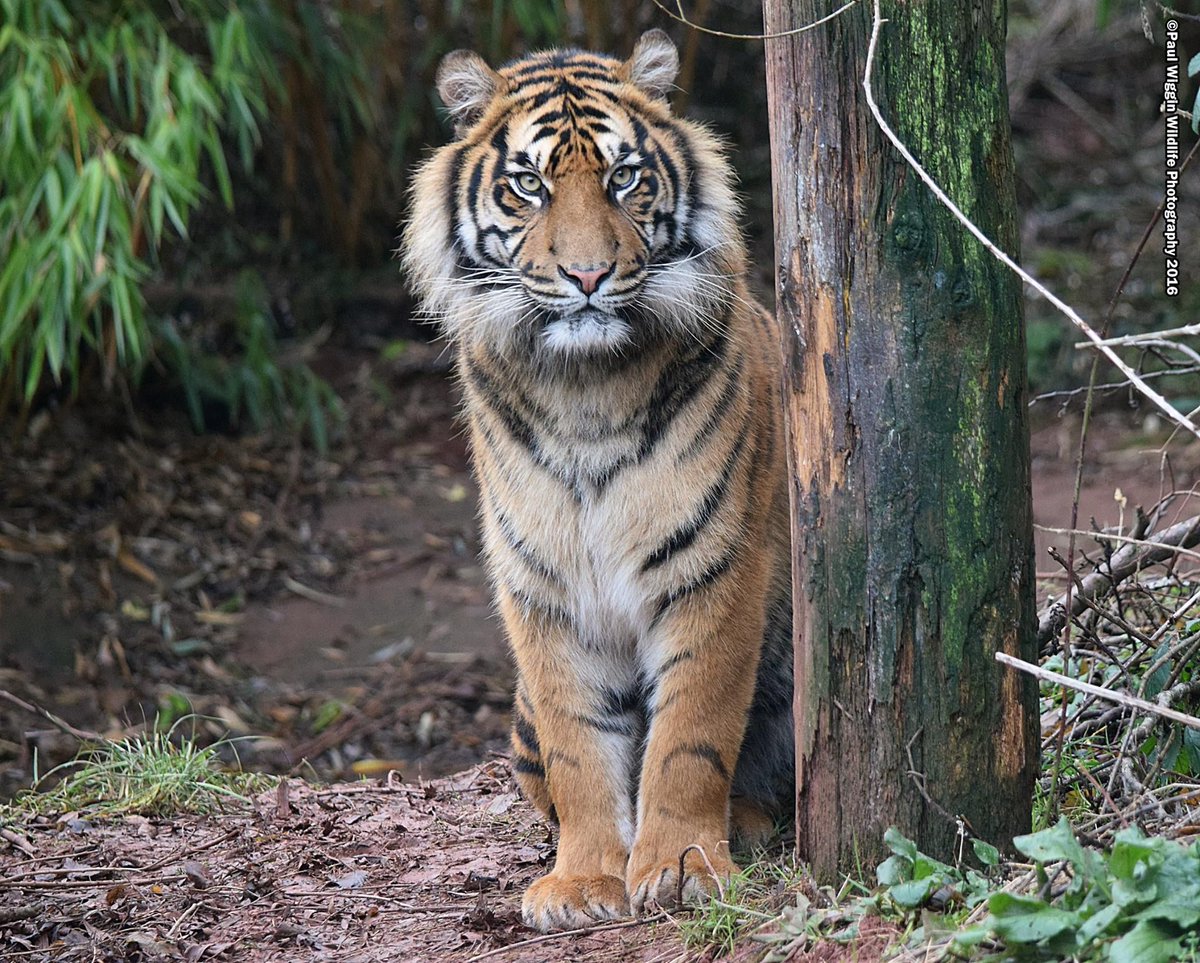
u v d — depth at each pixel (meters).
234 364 19.23
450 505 17.67
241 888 7.46
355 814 8.86
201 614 15.30
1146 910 4.70
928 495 5.46
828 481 5.59
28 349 17.34
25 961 6.63
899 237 5.38
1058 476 16.75
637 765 7.35
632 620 6.91
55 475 17.05
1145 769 6.40
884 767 5.61
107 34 15.23
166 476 17.47
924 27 5.30
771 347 7.64
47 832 8.58
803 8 5.39
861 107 5.36
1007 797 5.62
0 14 15.03
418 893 7.32
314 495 17.62
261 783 9.78
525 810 8.66
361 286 21.20
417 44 21.55
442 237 7.37
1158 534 7.57
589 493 6.78
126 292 13.80
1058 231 23.23
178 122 14.16
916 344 5.41
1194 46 16.55
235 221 21.34
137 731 13.05
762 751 7.62
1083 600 6.95
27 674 13.96
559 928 6.46
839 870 5.79
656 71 7.32
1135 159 24.97
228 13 16.58
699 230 7.19
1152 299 20.03
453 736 13.30
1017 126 26.42
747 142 24.02
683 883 6.38
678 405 6.69
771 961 5.39
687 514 6.68
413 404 19.80
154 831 8.55
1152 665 6.45
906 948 5.12
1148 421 17.62
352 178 21.11
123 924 6.98
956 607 5.48
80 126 13.99
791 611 7.45
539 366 6.83
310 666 14.63
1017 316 5.51
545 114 7.06
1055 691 7.41
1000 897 4.80
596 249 6.65
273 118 19.92
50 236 13.55
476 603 15.71
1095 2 27.11
